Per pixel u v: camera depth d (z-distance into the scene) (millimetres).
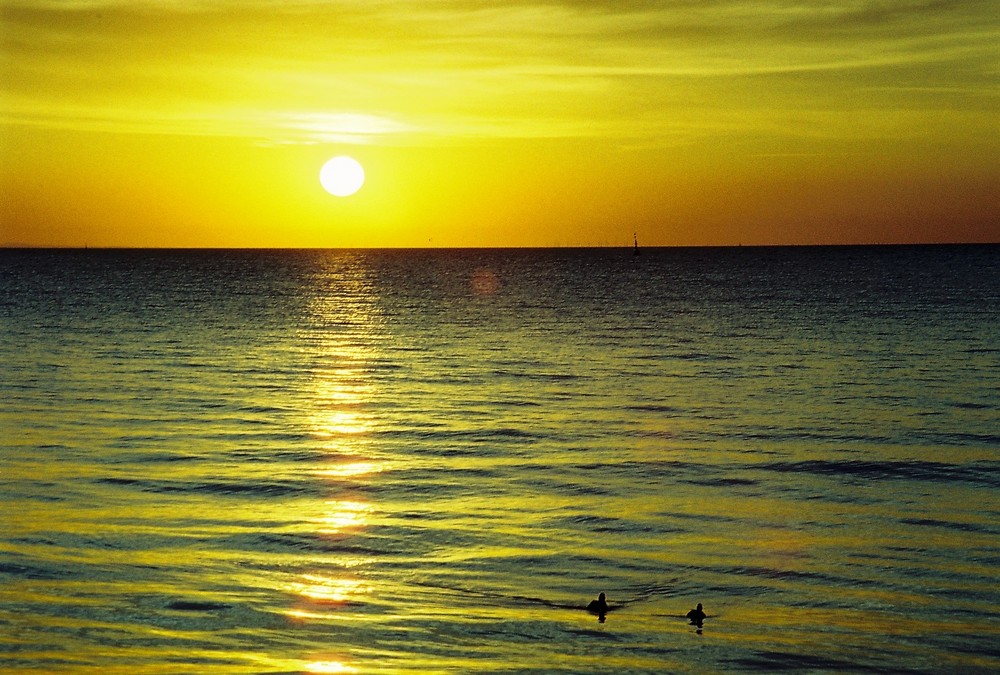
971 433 42750
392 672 19578
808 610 22797
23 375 59281
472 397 52688
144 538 27156
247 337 83562
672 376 60750
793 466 36781
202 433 42000
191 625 21547
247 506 30609
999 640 21203
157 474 34406
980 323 91062
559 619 22203
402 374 61750
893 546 27234
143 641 20688
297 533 27875
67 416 45719
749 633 21562
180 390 54094
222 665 19703
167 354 71062
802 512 30578
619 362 67750
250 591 23516
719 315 104750
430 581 24391
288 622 21797
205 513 29719
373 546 26891
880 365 64875
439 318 103938
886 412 47969
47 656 19906
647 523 29266
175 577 24250
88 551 26000
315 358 69750
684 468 36344
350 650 20484
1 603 22406
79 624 21438
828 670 19938
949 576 24906
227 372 61875
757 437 42031
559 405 50125
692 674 19719
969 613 22594
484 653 20516
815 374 61125
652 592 23875
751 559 26125
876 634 21500
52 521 28516
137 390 53938
